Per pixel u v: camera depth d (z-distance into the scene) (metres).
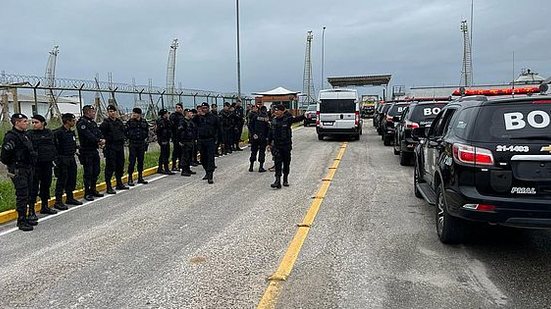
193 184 10.66
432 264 5.11
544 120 4.85
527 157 4.74
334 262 5.22
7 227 7.21
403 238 6.07
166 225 6.99
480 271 4.89
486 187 4.88
